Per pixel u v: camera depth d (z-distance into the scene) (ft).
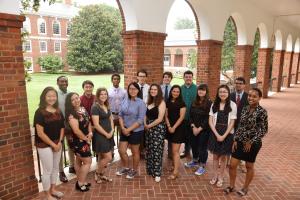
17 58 11.19
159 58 19.69
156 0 18.34
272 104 41.47
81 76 111.45
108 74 123.95
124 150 14.90
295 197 13.50
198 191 13.82
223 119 13.56
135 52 17.72
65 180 14.29
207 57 26.22
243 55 35.73
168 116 14.62
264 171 16.48
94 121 13.21
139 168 16.39
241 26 34.27
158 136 14.37
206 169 16.47
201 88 15.02
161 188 14.03
